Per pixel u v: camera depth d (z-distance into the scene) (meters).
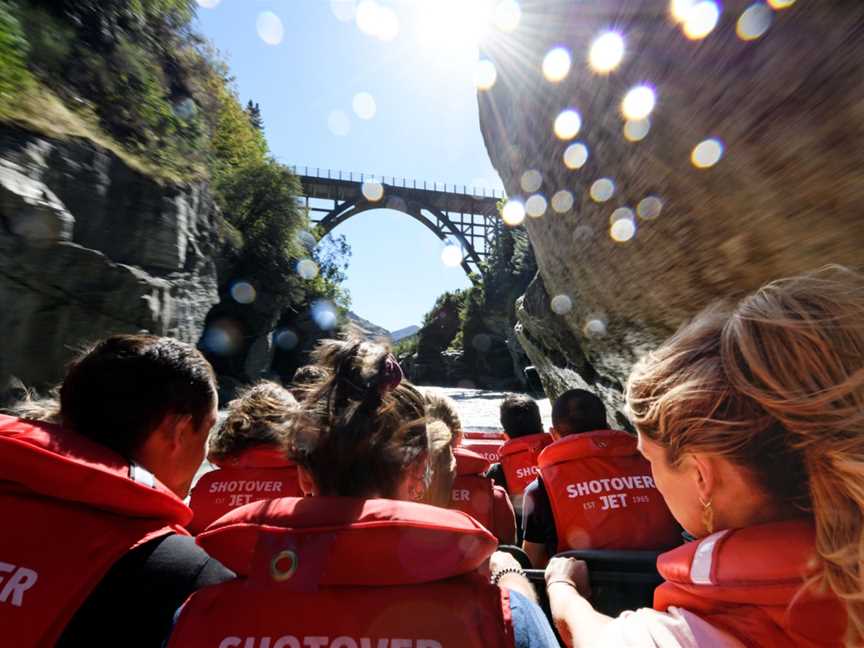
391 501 0.79
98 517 0.94
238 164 22.09
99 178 8.73
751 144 1.46
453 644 0.73
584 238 2.88
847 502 0.60
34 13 8.48
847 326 0.64
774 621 0.63
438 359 58.97
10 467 0.90
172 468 1.16
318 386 0.95
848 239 1.31
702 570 0.70
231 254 19.45
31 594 0.83
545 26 2.81
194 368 1.17
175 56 13.14
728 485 0.71
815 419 0.62
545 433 3.33
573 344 4.77
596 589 1.60
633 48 1.94
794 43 1.24
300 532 0.75
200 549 0.99
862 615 0.58
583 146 2.57
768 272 1.65
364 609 0.74
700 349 0.76
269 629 0.74
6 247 6.55
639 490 1.86
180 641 0.75
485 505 2.38
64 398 1.13
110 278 8.45
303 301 31.03
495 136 4.45
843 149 1.21
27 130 7.21
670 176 1.90
